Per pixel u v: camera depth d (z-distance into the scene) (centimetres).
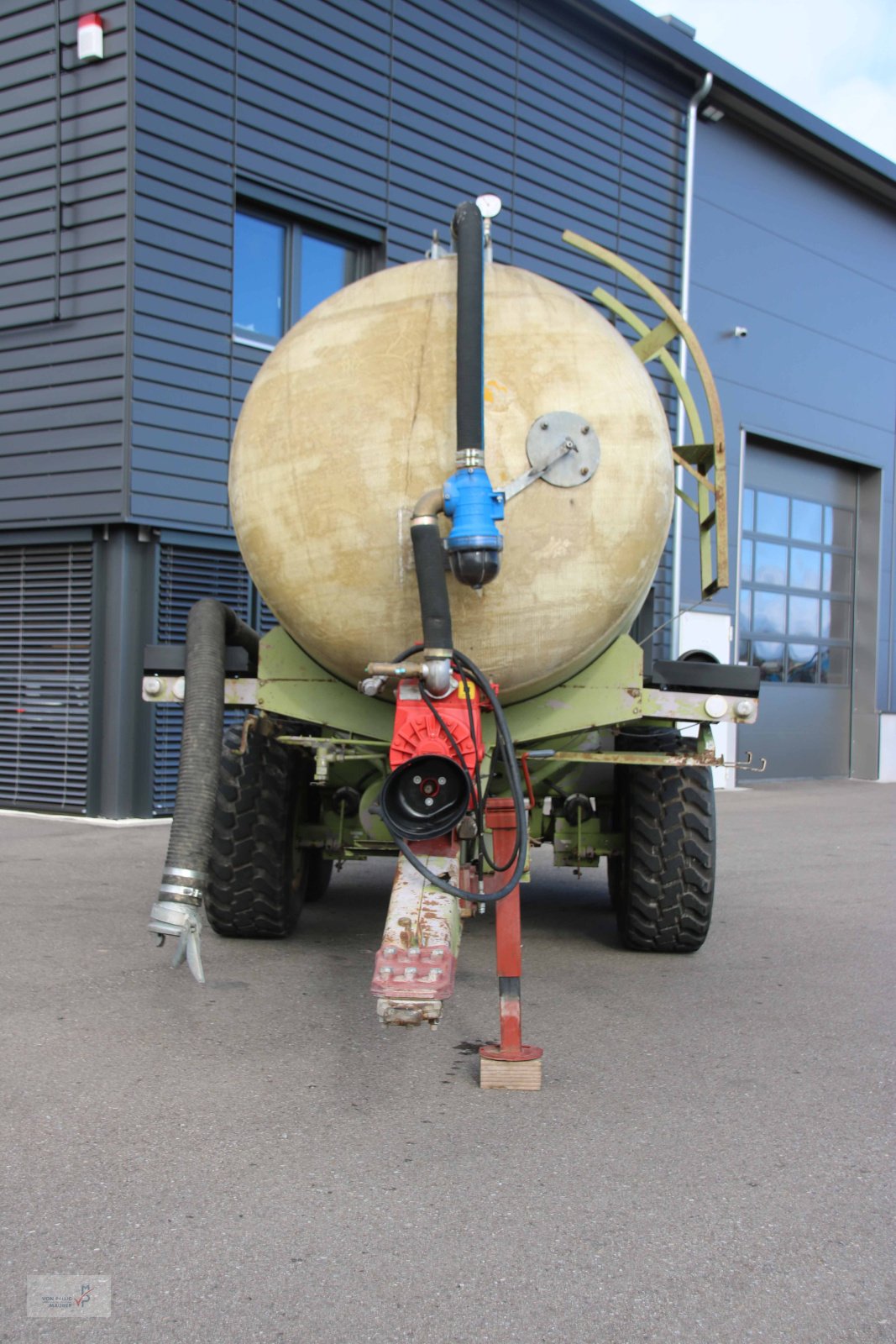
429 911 295
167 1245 235
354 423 345
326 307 375
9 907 572
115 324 898
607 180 1288
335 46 1021
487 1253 234
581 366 355
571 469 344
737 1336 208
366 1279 223
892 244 1741
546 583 346
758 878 760
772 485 1611
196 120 929
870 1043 387
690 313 1420
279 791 482
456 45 1124
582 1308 215
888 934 578
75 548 938
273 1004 409
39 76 925
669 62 1335
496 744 377
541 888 706
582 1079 342
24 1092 317
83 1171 268
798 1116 317
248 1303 214
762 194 1520
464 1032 385
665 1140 297
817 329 1616
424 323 350
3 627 973
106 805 920
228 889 484
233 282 962
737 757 1549
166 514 923
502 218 1175
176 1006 403
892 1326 212
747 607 1579
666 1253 237
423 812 306
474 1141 292
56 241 923
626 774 495
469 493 317
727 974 480
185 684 371
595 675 397
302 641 380
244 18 955
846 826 1088
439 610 312
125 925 534
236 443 379
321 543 351
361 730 400
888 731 1744
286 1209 252
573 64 1244
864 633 1748
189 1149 282
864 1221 254
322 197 1018
